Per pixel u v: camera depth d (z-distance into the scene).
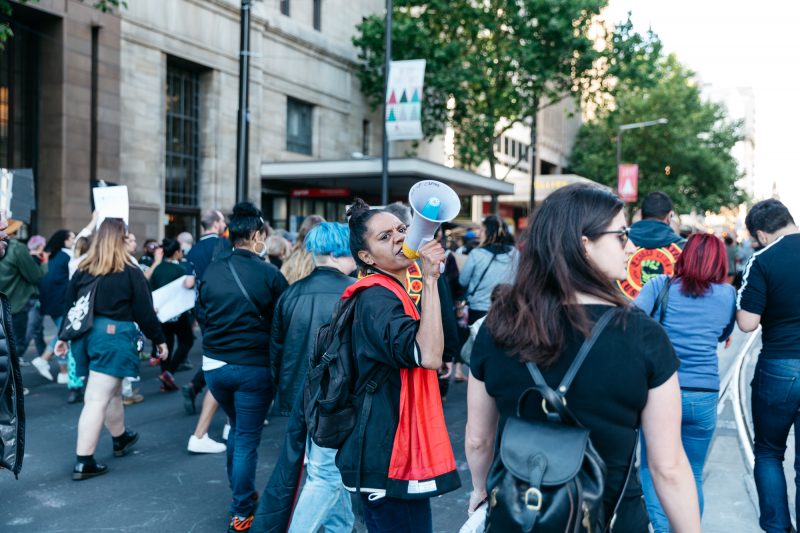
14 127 15.19
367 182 22.64
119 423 5.70
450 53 24.42
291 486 3.36
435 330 2.37
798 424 3.59
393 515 2.61
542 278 1.86
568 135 57.00
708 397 3.47
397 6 25.73
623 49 25.73
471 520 2.14
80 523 4.33
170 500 4.74
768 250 3.57
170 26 18.00
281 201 22.97
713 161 43.34
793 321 3.54
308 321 3.81
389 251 2.69
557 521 1.63
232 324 4.11
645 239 4.35
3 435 3.51
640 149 44.47
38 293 9.03
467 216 37.31
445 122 27.48
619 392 1.75
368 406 2.59
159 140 17.91
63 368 8.40
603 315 1.80
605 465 1.72
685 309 3.47
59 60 15.24
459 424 6.86
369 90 26.42
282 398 3.85
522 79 26.14
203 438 5.82
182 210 19.11
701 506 3.58
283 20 21.98
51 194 15.41
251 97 20.61
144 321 5.20
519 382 1.85
